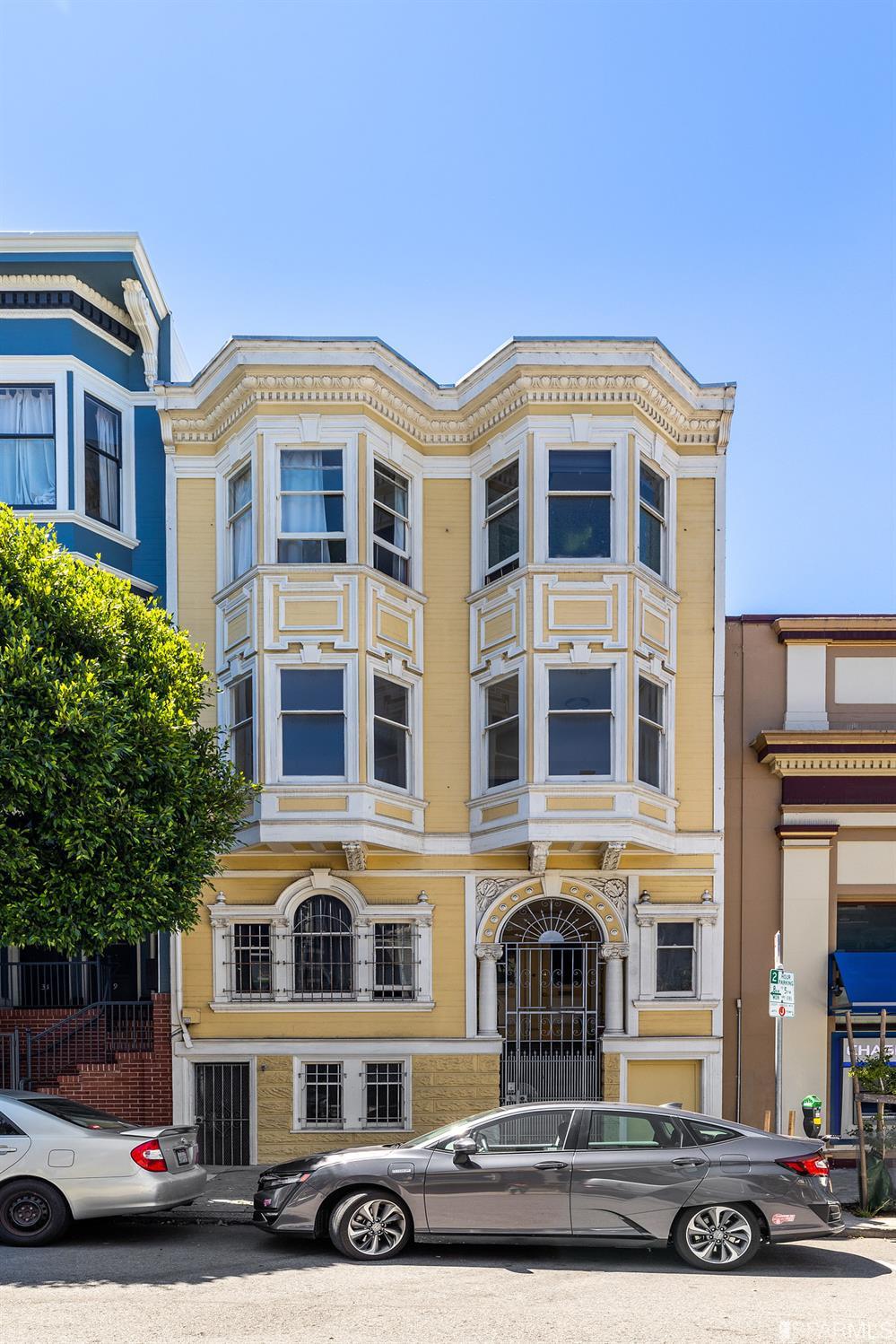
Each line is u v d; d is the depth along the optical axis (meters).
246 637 15.42
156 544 16.84
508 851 15.61
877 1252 10.36
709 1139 9.69
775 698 16.45
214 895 15.62
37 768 11.15
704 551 16.30
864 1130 12.49
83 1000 16.55
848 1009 13.41
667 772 15.68
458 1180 9.59
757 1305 8.32
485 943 15.58
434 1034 15.47
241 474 16.09
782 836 15.91
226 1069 15.48
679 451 16.44
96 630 12.26
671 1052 15.40
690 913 15.63
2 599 11.80
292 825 14.70
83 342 16.52
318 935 15.73
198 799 12.54
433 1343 7.34
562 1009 15.73
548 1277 9.08
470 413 16.14
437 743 15.93
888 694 16.48
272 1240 10.48
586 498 15.33
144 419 17.06
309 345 15.28
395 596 15.70
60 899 11.57
